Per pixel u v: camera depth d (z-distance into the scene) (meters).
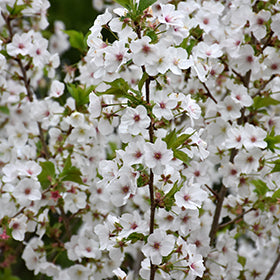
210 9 1.63
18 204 1.63
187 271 1.46
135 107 1.42
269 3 1.61
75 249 1.66
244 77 1.68
